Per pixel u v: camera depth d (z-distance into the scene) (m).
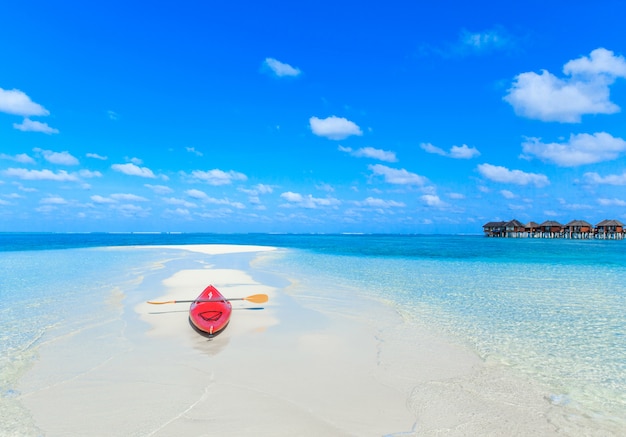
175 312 12.04
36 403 5.97
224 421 5.43
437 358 8.13
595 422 5.56
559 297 15.08
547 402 6.18
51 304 13.05
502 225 114.44
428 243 81.00
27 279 19.05
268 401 6.05
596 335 9.91
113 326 10.38
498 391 6.56
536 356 8.30
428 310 12.66
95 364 7.61
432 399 6.21
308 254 41.59
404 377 7.10
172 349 8.55
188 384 6.67
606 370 7.54
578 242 85.12
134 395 6.23
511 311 12.53
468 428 5.35
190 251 44.69
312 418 5.54
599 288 17.39
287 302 13.87
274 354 8.27
